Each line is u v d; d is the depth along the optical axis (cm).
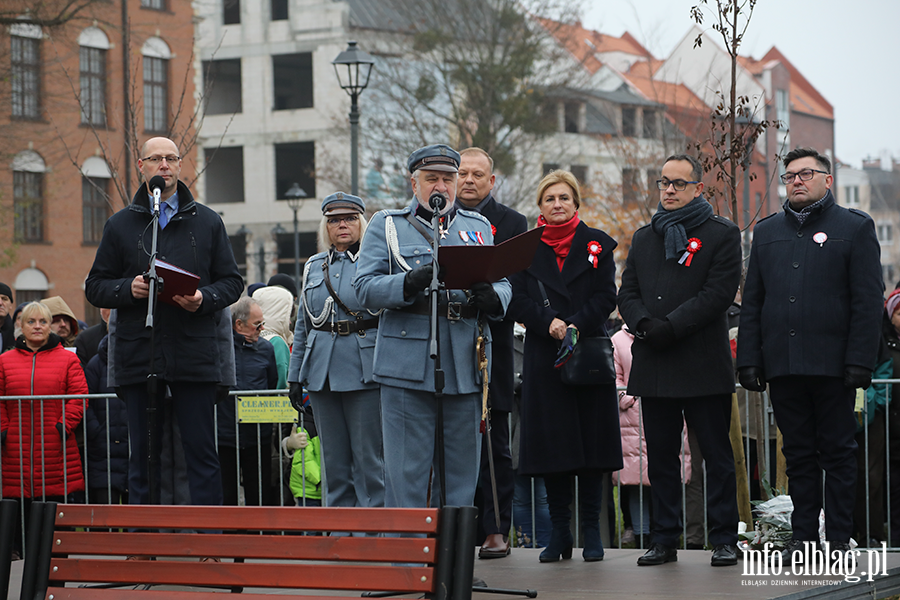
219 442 777
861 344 568
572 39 3453
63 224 3212
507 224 655
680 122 3216
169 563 416
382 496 588
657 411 603
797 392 588
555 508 632
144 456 577
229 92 4538
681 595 505
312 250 4500
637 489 844
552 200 633
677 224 602
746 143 873
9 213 3002
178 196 594
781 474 769
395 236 508
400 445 502
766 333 593
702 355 592
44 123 3005
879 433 766
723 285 586
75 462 814
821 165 593
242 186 4541
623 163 3384
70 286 3259
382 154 3491
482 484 651
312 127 4350
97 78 3105
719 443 597
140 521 421
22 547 807
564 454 615
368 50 3684
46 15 2542
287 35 4369
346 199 612
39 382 820
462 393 498
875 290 573
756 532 648
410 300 488
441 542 375
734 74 840
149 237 582
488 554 643
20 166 3027
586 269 627
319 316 602
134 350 567
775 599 495
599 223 3138
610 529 880
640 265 613
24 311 834
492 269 481
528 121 3412
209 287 578
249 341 814
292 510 400
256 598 402
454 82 3428
